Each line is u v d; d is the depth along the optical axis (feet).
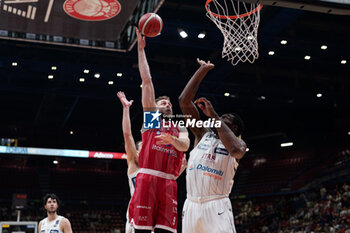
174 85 63.00
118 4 24.81
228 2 38.24
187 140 10.67
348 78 68.03
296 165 88.48
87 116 84.58
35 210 81.46
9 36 26.76
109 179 96.68
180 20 48.32
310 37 53.11
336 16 49.47
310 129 88.38
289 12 44.32
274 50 54.90
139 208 10.88
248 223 78.74
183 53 59.06
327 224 60.95
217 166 10.39
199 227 10.30
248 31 26.40
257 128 89.66
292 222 70.08
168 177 11.26
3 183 89.81
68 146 93.40
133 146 13.80
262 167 94.07
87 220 84.69
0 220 77.56
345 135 83.92
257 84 65.31
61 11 25.31
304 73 66.28
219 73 62.08
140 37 12.07
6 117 84.33
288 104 72.69
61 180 93.76
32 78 62.90
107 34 27.73
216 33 50.52
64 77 60.70
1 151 67.92
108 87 64.39
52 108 78.28
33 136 90.33
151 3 25.14
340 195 67.62
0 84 62.75
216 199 10.30
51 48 53.67
